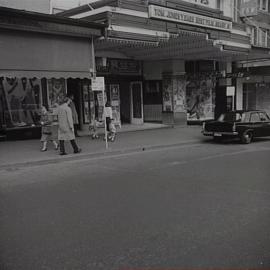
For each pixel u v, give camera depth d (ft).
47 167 35.32
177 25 53.47
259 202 21.85
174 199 22.81
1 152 42.06
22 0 53.57
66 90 56.49
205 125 53.31
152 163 36.09
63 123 39.83
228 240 16.05
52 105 54.70
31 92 53.62
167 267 13.61
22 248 15.74
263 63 88.12
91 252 15.14
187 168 33.01
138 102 74.95
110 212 20.47
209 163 35.47
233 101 84.58
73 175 31.09
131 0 49.93
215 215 19.53
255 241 15.90
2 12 37.96
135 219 19.17
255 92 96.12
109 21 45.98
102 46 57.31
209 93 80.12
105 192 24.95
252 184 26.37
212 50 65.41
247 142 51.60
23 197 24.25
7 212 21.02
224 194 23.80
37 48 43.21
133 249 15.33
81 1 59.06
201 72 77.71
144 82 77.82
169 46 61.41
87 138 54.29
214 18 59.47
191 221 18.65
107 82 68.18
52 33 43.83
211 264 13.78
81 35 45.88
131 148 44.88
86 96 61.41
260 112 54.13
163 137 56.18
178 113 73.82
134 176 29.99
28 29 41.16
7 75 41.19
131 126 71.87
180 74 73.51
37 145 47.32
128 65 70.85
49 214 20.43
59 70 45.27
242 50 68.18
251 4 81.82
